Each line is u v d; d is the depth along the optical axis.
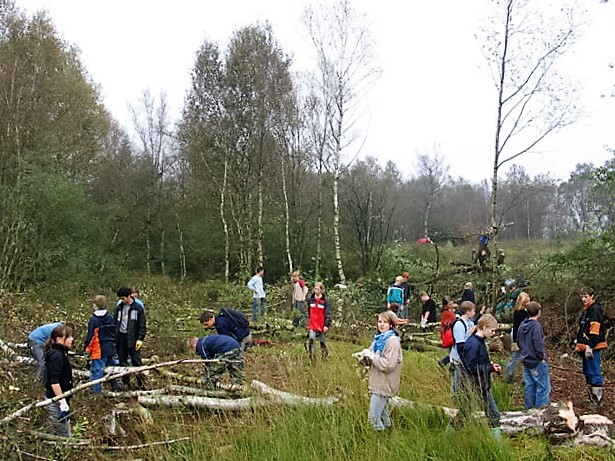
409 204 45.03
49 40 21.89
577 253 12.79
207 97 25.83
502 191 33.44
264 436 5.69
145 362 8.86
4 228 16.62
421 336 13.31
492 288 14.22
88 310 13.64
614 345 11.10
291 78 26.05
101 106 28.66
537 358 7.14
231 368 7.54
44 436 5.55
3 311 11.80
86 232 19.86
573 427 5.94
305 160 26.95
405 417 6.19
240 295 18.48
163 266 28.70
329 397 6.57
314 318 9.98
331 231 26.84
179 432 5.96
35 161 18.59
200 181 27.75
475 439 5.31
